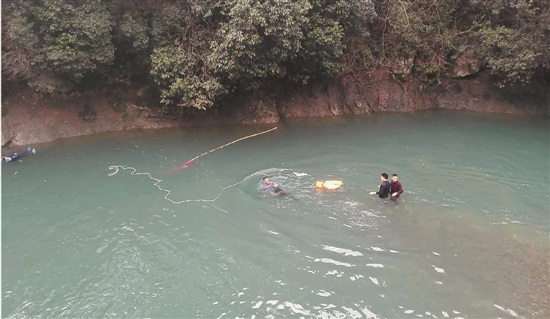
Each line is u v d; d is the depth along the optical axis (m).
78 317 8.77
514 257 10.45
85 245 11.12
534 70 20.80
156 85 19.22
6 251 10.78
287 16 15.59
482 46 20.62
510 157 16.83
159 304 9.12
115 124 18.75
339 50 19.22
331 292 9.38
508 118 21.92
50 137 17.45
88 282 9.79
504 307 8.85
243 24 15.66
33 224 11.94
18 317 8.76
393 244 11.04
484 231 11.57
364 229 11.72
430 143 18.41
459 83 23.36
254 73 17.05
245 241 11.30
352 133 19.67
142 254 10.80
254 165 15.91
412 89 23.23
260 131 19.58
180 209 12.85
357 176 14.95
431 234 11.46
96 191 13.81
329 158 16.62
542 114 22.36
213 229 11.85
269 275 9.98
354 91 22.59
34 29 15.16
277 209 12.80
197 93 17.11
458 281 9.65
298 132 19.69
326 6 18.28
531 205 12.98
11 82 17.14
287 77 21.03
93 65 16.28
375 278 9.79
